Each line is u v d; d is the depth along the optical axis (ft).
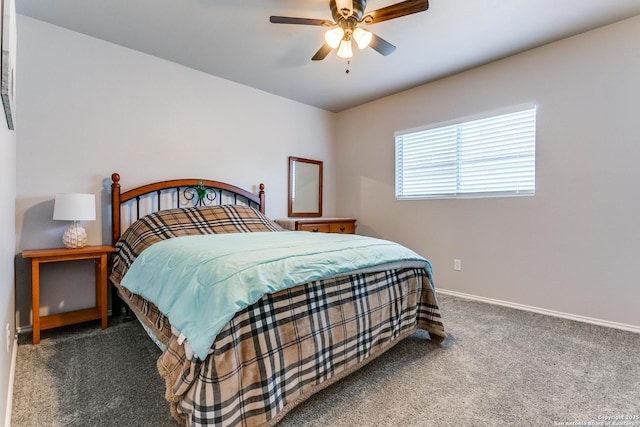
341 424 4.37
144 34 8.33
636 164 7.63
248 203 11.85
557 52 8.66
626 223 7.78
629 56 7.66
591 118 8.20
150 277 5.74
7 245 5.20
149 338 7.22
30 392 5.05
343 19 6.52
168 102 9.84
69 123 8.18
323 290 5.08
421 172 11.91
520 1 6.91
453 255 11.01
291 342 4.47
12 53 4.87
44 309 8.00
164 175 9.80
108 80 8.75
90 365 5.94
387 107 12.89
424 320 7.07
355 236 7.89
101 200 8.70
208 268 4.53
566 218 8.64
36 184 7.73
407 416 4.54
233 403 3.74
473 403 4.84
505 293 9.79
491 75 9.89
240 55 9.41
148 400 4.88
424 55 9.36
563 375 5.63
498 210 9.91
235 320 3.99
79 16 7.57
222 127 11.09
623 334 7.47
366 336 5.63
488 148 10.11
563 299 8.71
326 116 14.61
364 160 13.84
